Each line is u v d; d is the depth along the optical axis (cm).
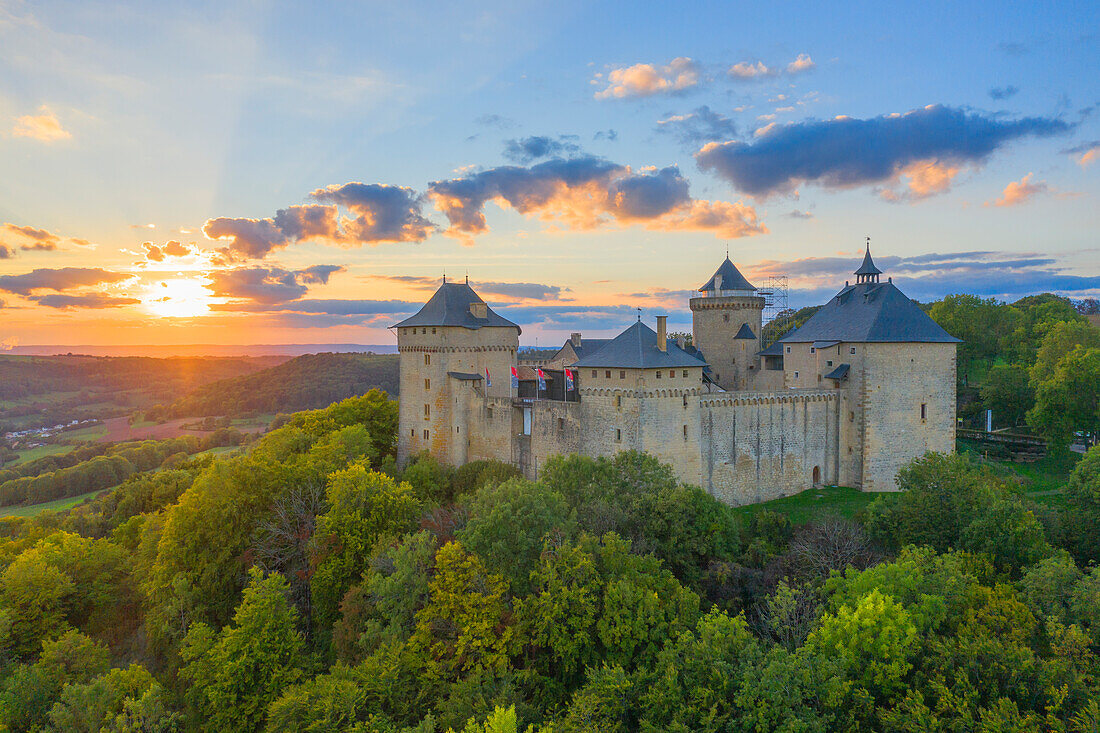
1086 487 5184
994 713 2977
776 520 5659
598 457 6241
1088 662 3312
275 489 6153
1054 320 10175
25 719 4309
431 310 8156
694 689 3334
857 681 3356
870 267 7981
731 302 10088
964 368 10556
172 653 5338
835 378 7312
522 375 8688
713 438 6619
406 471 7550
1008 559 4469
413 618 4284
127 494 10294
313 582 5169
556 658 4022
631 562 4259
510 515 4509
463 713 3553
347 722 3647
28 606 5597
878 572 3850
